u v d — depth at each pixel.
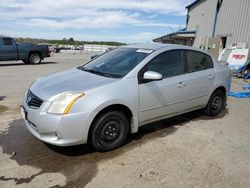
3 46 14.72
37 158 3.36
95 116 3.31
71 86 3.46
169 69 4.25
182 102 4.47
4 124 4.60
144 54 4.12
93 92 3.32
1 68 13.52
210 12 20.22
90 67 4.43
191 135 4.28
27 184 2.78
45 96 3.28
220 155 3.59
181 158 3.45
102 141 3.51
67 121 3.13
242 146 3.92
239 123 5.01
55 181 2.85
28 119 3.41
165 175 3.03
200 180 2.95
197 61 4.81
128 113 3.76
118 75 3.79
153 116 4.06
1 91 7.41
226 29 16.98
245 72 11.98
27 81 9.20
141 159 3.40
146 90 3.82
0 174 2.96
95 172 3.05
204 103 5.03
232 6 16.28
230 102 6.83
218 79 5.14
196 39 23.80
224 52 14.08
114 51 4.77
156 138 4.11
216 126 4.78
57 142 3.18
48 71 12.29
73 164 3.22
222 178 3.00
